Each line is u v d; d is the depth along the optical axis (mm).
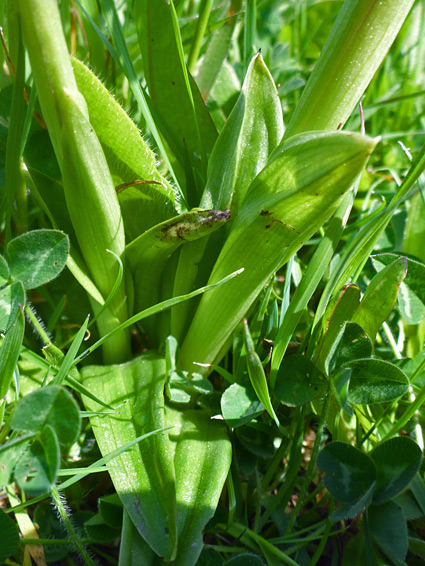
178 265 151
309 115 130
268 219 126
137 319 141
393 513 136
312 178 114
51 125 124
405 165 252
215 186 145
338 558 153
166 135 169
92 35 188
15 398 153
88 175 128
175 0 195
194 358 154
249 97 140
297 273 182
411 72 260
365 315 154
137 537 127
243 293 139
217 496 131
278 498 151
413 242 185
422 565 144
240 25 244
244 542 143
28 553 139
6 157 147
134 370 152
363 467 140
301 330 183
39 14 111
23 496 147
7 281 135
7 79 169
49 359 149
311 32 303
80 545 129
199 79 194
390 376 144
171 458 128
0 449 104
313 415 168
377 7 118
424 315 164
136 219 157
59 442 104
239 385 149
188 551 123
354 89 127
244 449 155
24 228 178
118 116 135
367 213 217
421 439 158
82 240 141
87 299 178
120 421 140
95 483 157
